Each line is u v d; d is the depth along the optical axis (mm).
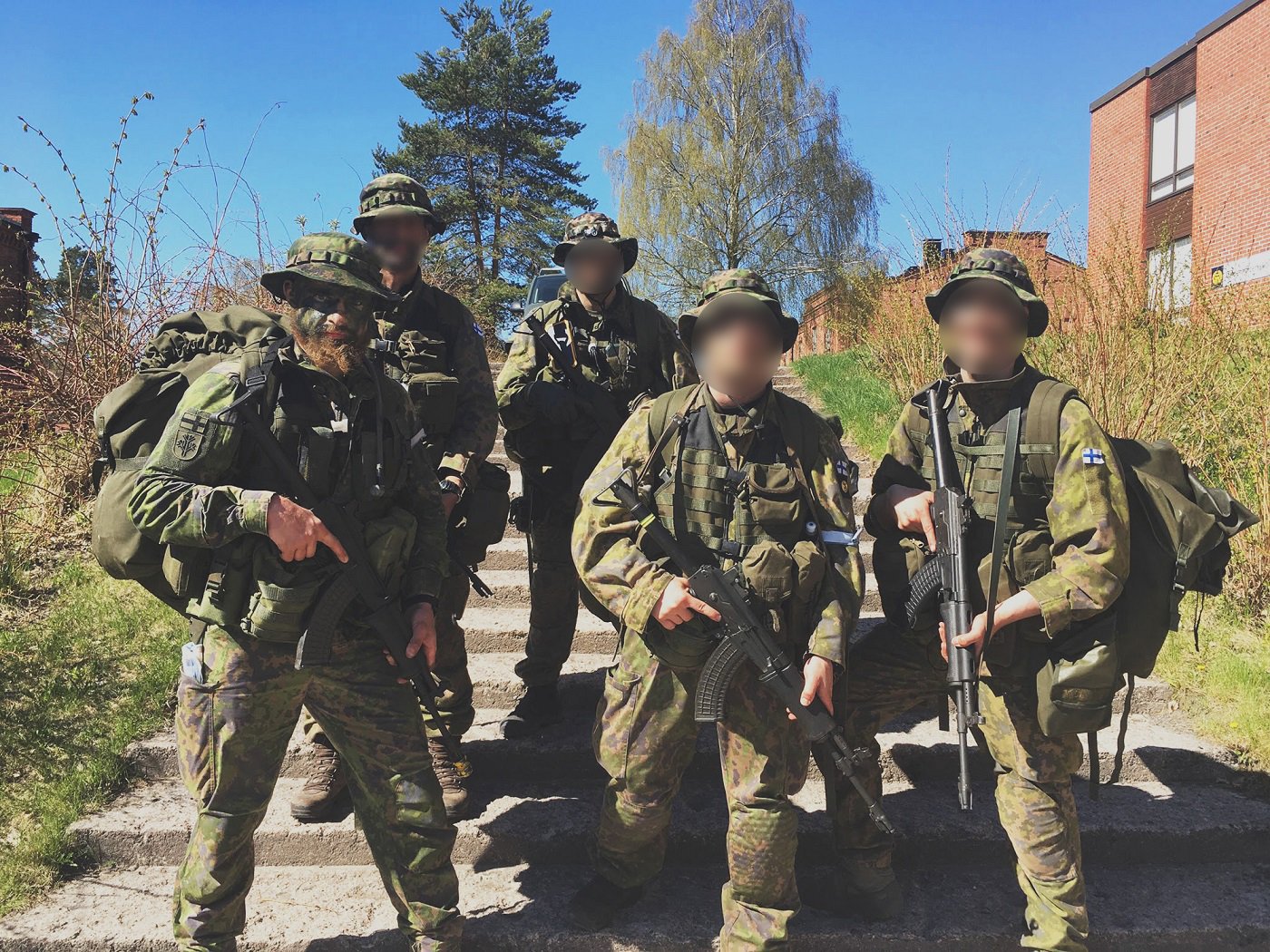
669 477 2482
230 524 2170
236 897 2410
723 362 2410
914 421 2781
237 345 2670
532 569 3697
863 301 9086
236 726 2309
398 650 2438
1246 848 3227
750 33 29656
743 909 2457
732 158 29375
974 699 2400
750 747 2428
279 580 2281
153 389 2492
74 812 3209
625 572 2441
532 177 36031
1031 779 2475
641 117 30281
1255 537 4609
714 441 2469
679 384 3535
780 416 2527
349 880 3086
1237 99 16984
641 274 29641
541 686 3717
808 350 17016
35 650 4047
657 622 2436
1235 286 6043
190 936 2361
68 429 5863
